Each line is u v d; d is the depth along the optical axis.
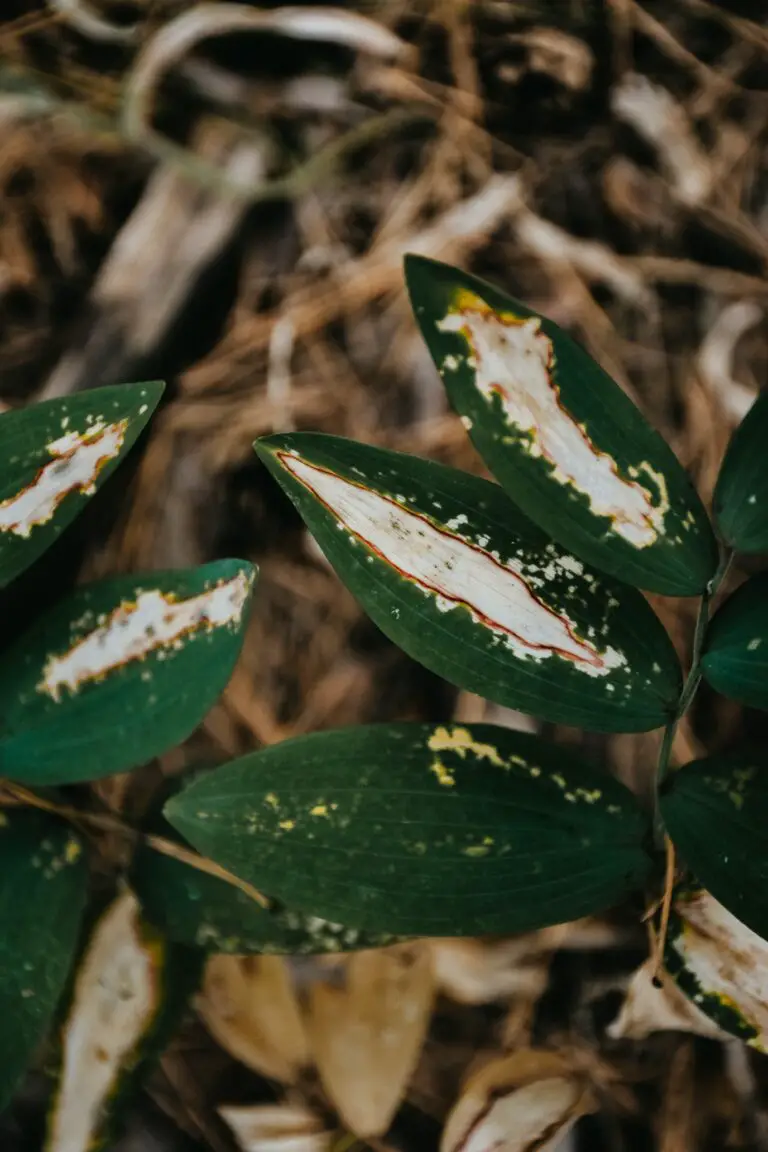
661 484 0.33
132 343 0.47
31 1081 0.43
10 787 0.36
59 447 0.34
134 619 0.35
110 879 0.40
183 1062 0.44
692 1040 0.44
